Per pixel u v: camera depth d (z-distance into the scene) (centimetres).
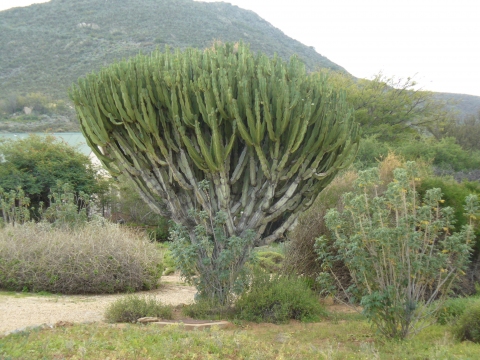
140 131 692
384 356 512
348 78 3091
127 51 6138
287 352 525
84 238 984
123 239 1013
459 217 881
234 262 714
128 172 744
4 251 941
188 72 718
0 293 889
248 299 724
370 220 588
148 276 1012
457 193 923
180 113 694
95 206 1969
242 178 755
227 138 705
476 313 611
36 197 1939
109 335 573
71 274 926
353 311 820
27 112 4416
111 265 956
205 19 7831
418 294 588
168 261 1328
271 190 708
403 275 582
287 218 809
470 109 5297
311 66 6038
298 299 741
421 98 3005
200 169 715
